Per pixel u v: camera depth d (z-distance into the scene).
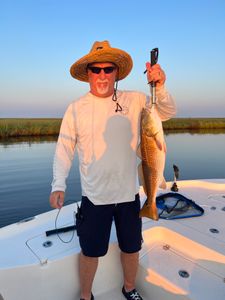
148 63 2.09
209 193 4.05
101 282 2.54
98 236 2.21
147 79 2.11
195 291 2.14
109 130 2.14
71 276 2.41
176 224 3.02
